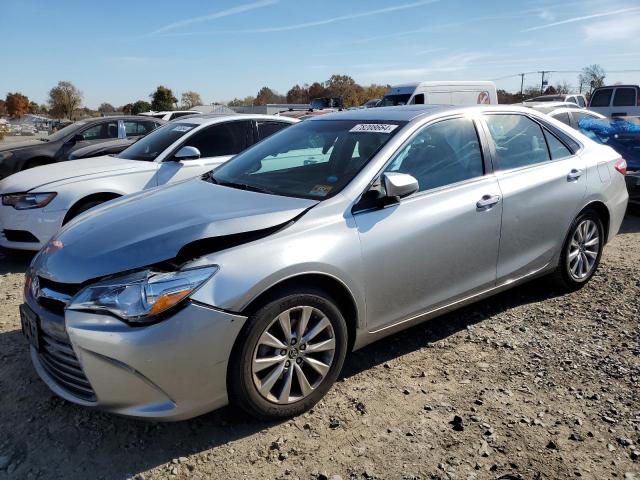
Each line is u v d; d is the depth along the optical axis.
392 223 3.39
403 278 3.46
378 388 3.39
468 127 4.05
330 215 3.21
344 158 3.70
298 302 2.97
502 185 4.02
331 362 3.16
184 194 3.64
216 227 2.93
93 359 2.65
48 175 6.12
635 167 7.93
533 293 4.89
